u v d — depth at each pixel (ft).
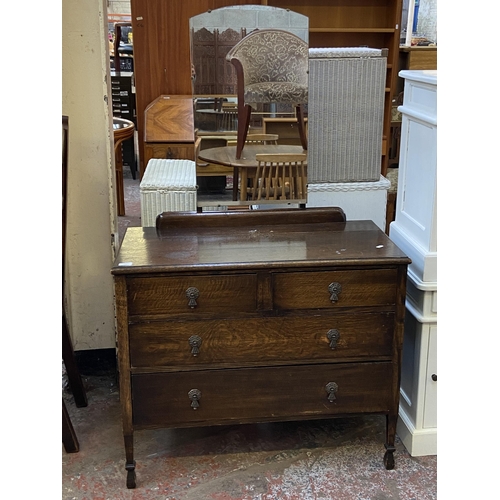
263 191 7.49
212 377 6.00
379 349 6.10
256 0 14.37
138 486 6.28
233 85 7.08
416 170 6.68
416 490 6.20
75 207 7.73
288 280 5.79
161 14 14.53
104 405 7.77
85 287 8.07
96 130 7.48
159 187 7.09
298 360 6.04
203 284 5.71
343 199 7.88
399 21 14.15
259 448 6.88
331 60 7.22
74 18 7.07
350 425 7.30
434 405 6.62
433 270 6.28
